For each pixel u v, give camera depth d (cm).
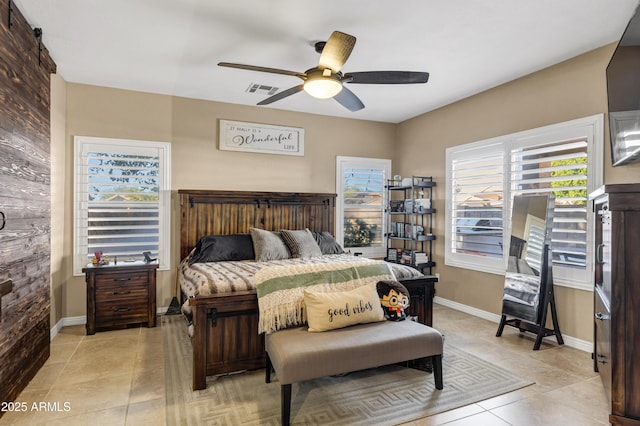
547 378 274
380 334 242
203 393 250
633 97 246
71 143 402
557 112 349
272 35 296
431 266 498
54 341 349
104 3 249
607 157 309
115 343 344
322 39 303
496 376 277
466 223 457
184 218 441
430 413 226
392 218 585
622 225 199
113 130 420
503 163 406
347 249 550
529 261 354
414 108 502
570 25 278
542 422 218
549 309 358
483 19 270
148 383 265
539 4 250
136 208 431
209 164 466
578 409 232
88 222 411
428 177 516
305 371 212
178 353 321
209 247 413
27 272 263
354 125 557
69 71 372
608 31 287
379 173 575
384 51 323
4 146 226
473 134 445
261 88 423
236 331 270
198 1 248
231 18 270
